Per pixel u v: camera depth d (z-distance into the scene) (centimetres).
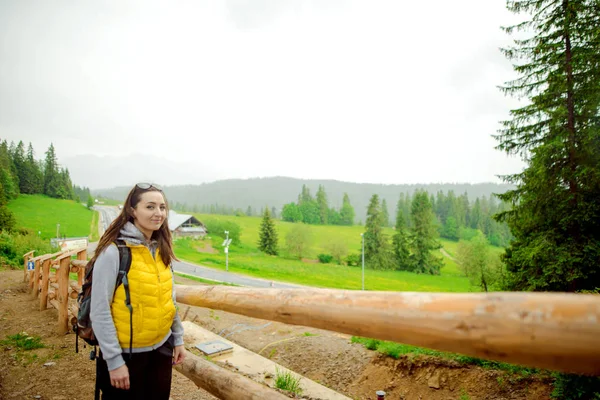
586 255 770
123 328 170
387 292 85
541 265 834
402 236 7250
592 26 852
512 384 614
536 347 52
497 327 57
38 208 10625
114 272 170
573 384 521
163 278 186
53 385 379
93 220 10425
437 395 664
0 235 2261
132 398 175
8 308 748
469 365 682
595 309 48
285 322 121
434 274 6956
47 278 741
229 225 9625
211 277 4412
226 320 1204
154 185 188
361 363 809
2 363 438
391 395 704
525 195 940
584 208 784
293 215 15175
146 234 188
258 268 5647
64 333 561
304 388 438
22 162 12494
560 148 834
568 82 848
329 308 98
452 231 13475
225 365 504
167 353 189
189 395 359
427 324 69
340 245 7725
